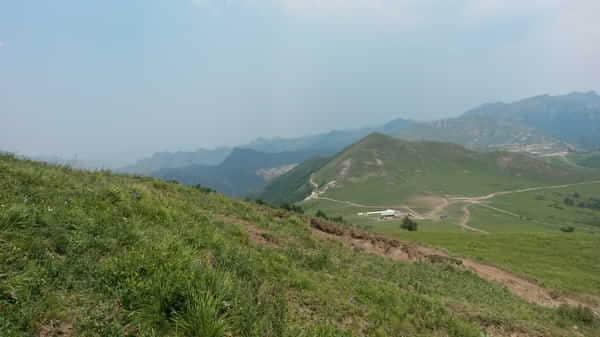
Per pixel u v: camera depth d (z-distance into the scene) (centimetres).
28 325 483
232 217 1631
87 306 550
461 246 3734
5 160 1150
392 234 4647
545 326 1348
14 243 618
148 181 1794
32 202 806
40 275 569
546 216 16838
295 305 838
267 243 1367
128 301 577
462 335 984
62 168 1379
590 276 2817
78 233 728
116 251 718
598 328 1537
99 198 991
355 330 812
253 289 792
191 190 1948
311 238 1739
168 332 547
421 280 1605
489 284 2012
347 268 1384
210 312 569
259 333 627
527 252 3584
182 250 752
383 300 1056
